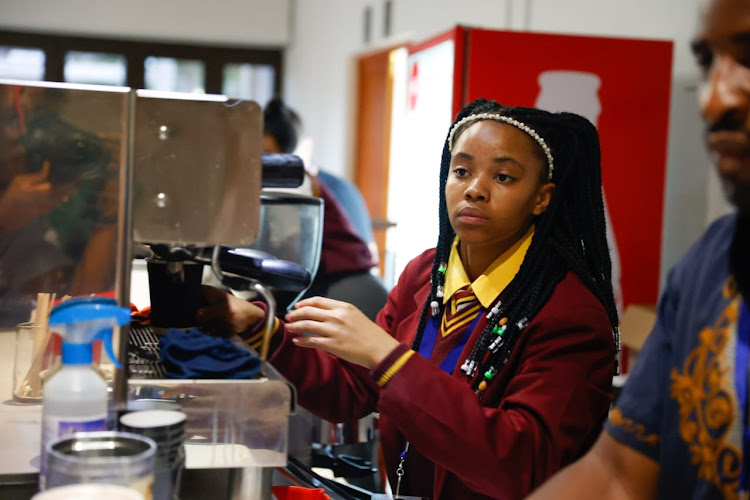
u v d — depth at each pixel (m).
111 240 1.09
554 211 1.38
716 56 0.78
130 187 1.07
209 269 1.70
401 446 1.49
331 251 2.44
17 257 1.10
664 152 2.74
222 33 7.64
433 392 1.22
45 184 1.08
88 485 0.81
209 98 1.08
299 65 7.57
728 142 0.76
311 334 1.31
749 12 0.75
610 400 1.33
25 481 1.08
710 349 0.86
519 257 1.38
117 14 7.39
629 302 2.79
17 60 7.51
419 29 4.97
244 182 1.09
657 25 3.13
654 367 0.95
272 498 1.12
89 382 0.98
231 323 1.44
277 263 1.27
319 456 1.76
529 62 2.63
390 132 5.53
